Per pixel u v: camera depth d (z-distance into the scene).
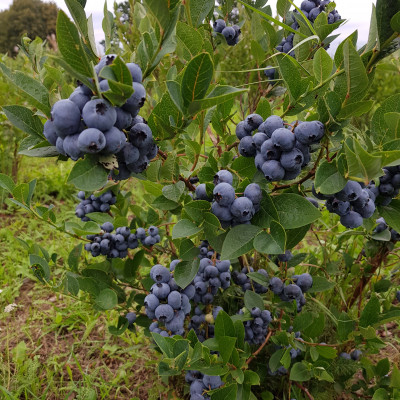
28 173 1.30
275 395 0.52
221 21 0.52
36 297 0.79
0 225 1.05
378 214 0.35
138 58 0.26
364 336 0.40
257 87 0.53
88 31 0.24
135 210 0.50
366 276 0.53
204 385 0.38
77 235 0.46
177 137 0.34
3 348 0.65
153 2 0.21
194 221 0.30
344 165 0.25
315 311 0.49
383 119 0.30
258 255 0.52
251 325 0.44
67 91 0.28
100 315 0.72
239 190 0.29
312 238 0.88
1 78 1.15
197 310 0.47
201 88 0.24
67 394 0.56
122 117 0.21
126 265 0.48
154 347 0.48
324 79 0.28
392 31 0.26
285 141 0.25
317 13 0.46
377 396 0.42
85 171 0.21
